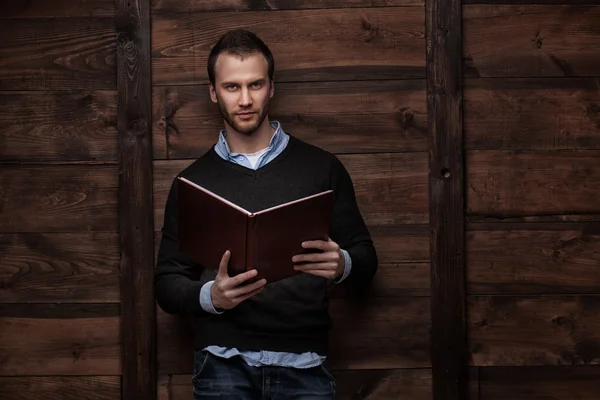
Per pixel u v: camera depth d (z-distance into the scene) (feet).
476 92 7.47
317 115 7.43
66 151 7.42
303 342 5.94
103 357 7.38
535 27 7.50
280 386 5.87
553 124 7.49
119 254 7.40
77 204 7.41
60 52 7.45
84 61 7.43
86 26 7.45
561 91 7.50
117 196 7.43
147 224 7.29
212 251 5.25
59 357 7.38
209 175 6.30
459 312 7.31
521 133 7.48
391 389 7.39
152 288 7.29
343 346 7.40
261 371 5.84
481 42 7.48
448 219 7.33
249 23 7.43
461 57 7.44
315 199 5.05
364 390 7.39
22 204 7.41
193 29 7.43
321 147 7.42
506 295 7.44
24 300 7.38
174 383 7.36
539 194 7.47
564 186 7.49
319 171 6.28
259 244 5.01
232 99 6.16
